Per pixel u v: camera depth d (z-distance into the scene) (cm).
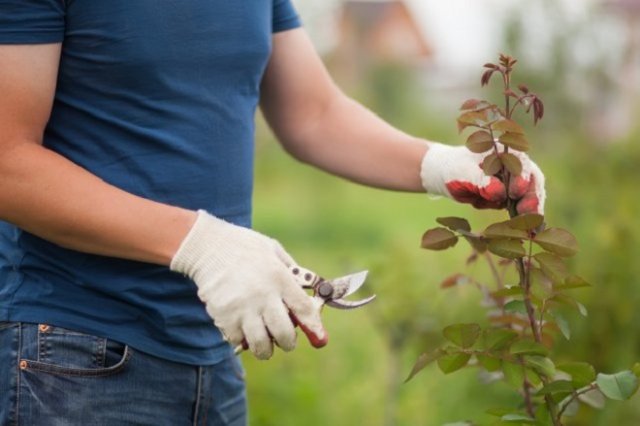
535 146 1039
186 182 275
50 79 259
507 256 247
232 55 279
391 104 2898
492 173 257
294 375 563
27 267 273
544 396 261
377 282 512
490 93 1209
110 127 270
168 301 277
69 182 252
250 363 541
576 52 1144
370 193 2197
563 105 1109
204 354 288
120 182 271
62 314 269
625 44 1150
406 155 311
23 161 251
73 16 261
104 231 252
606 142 654
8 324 273
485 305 294
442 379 539
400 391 544
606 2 1167
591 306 467
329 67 2738
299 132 324
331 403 561
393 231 1661
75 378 267
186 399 286
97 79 267
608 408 422
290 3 322
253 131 296
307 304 255
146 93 270
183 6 268
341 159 320
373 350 650
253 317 251
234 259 252
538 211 281
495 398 509
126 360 272
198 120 276
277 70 322
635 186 591
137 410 275
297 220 1828
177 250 253
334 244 1557
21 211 253
